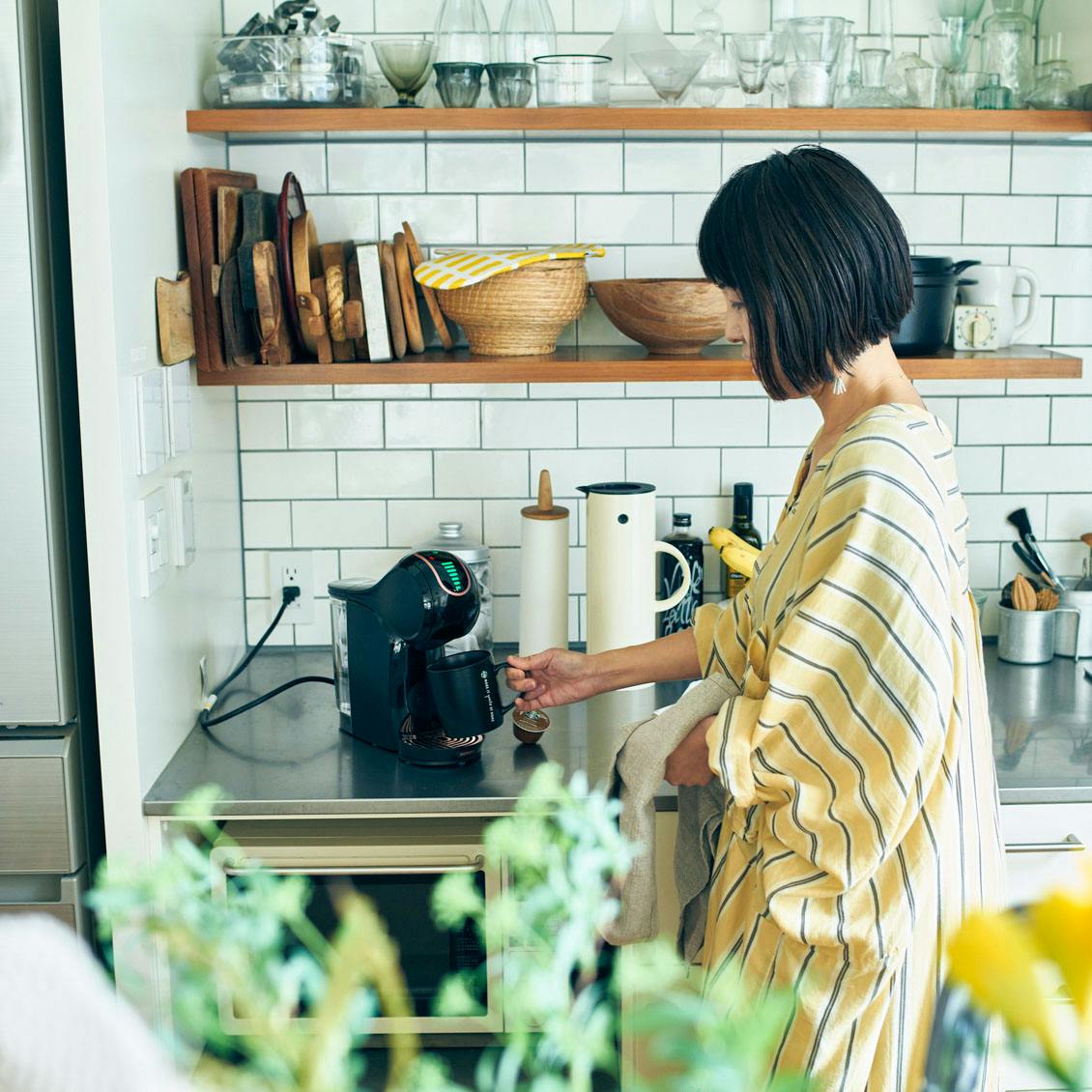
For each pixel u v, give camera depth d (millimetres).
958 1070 568
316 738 2090
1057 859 1919
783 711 1437
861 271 1474
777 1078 501
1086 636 2449
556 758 1999
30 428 1719
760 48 2170
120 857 564
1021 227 2512
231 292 2115
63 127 1764
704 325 2211
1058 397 2562
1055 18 2367
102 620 1769
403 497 2533
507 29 2217
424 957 1946
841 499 1439
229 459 2426
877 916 1436
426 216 2461
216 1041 539
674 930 1932
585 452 2533
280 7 2197
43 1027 417
